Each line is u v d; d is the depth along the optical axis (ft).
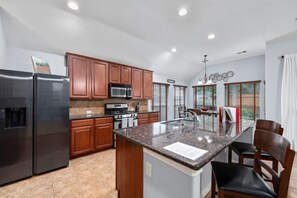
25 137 7.11
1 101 6.44
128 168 5.07
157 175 3.85
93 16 8.21
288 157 3.18
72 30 9.23
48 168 7.79
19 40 8.87
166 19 8.33
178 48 13.09
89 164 8.80
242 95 16.62
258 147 4.61
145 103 16.76
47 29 8.76
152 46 12.70
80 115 11.13
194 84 21.06
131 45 11.94
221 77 18.10
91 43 10.55
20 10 7.49
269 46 11.39
